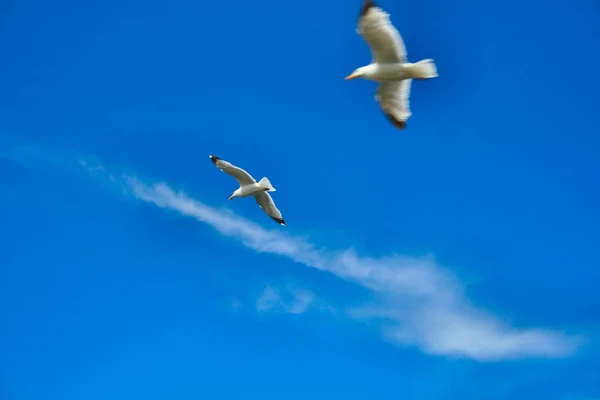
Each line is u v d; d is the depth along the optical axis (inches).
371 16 516.4
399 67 532.7
